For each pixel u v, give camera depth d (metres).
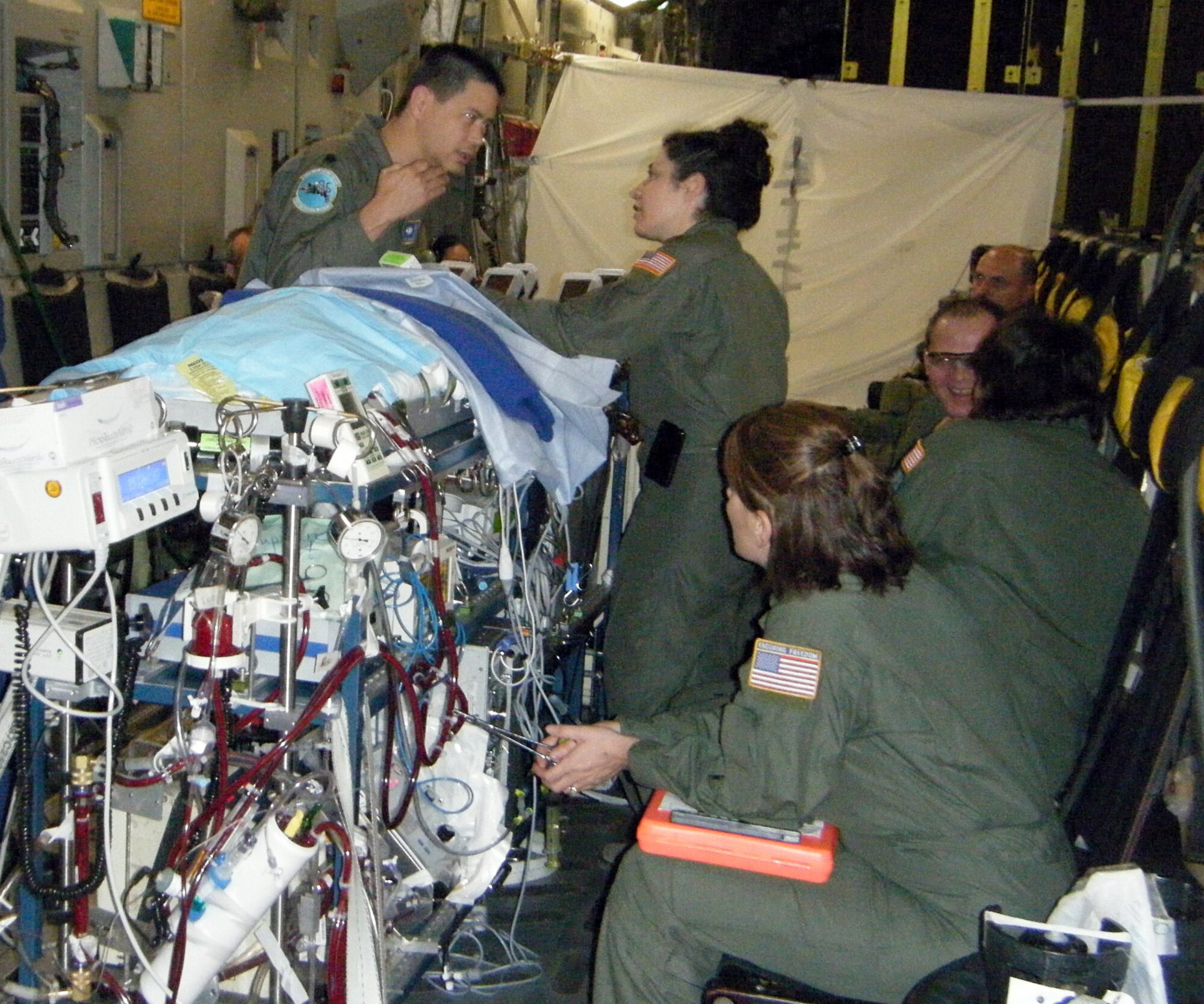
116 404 1.60
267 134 4.15
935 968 1.72
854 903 1.75
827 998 1.76
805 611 1.75
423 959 2.14
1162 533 2.06
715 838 1.76
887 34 5.80
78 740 1.98
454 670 2.13
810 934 1.74
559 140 5.76
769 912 1.75
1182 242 2.54
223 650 1.68
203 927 1.71
